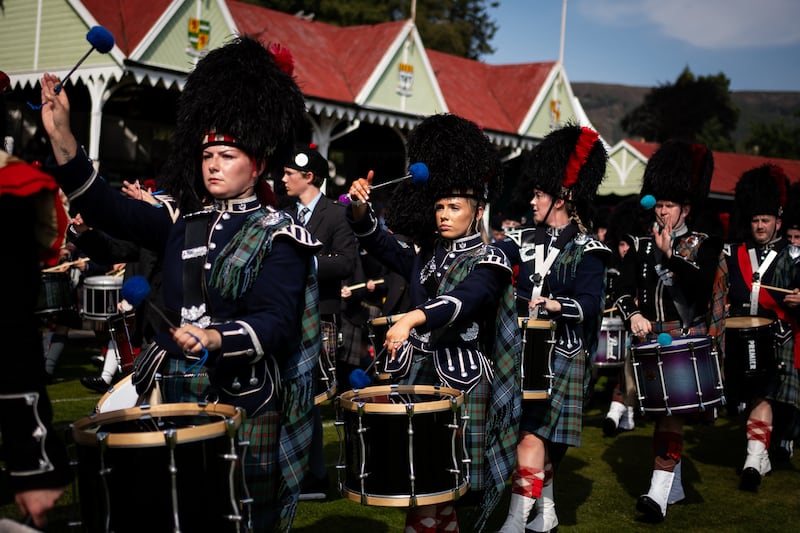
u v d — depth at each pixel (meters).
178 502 2.19
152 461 2.18
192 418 2.48
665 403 4.61
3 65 12.50
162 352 2.66
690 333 4.97
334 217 5.33
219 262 2.57
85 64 11.52
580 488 5.36
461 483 3.13
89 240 3.38
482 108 17.25
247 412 2.59
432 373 3.49
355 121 14.34
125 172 14.52
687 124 61.03
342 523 4.41
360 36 15.01
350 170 19.36
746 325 5.46
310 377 2.74
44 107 2.58
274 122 2.71
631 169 24.67
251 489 2.59
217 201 2.70
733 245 6.02
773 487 5.58
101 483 2.19
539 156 4.51
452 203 3.61
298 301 2.66
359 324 6.61
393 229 3.85
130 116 14.69
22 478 2.03
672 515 4.91
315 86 13.62
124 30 11.42
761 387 5.60
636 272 5.18
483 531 4.43
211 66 2.72
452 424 3.06
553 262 4.32
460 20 40.25
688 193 4.98
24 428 2.02
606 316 7.14
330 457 5.63
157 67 11.26
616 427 6.89
